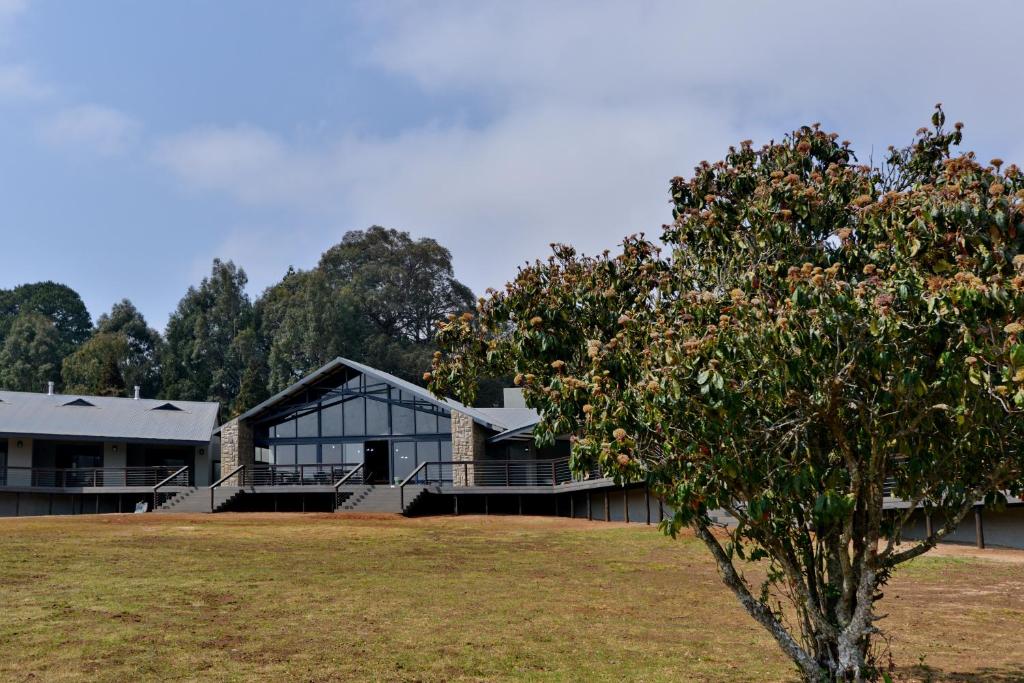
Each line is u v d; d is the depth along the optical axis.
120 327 84.44
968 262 6.99
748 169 9.87
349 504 34.50
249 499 36.72
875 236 8.37
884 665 11.80
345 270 79.00
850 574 8.12
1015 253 7.07
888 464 8.18
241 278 84.31
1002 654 12.58
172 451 45.34
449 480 38.06
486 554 22.78
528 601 16.42
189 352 76.81
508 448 39.09
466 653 12.39
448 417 38.56
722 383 6.93
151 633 13.18
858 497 8.14
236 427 40.66
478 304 10.08
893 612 15.66
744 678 11.22
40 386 75.31
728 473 7.53
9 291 101.19
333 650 12.45
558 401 8.89
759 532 8.44
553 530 28.31
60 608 14.80
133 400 47.69
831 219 9.04
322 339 68.31
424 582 18.33
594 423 8.06
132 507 41.28
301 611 15.11
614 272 10.02
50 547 22.20
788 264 8.79
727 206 9.70
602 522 31.19
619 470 7.95
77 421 43.12
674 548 23.88
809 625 8.77
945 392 7.03
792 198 8.99
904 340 7.00
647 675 11.36
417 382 70.06
